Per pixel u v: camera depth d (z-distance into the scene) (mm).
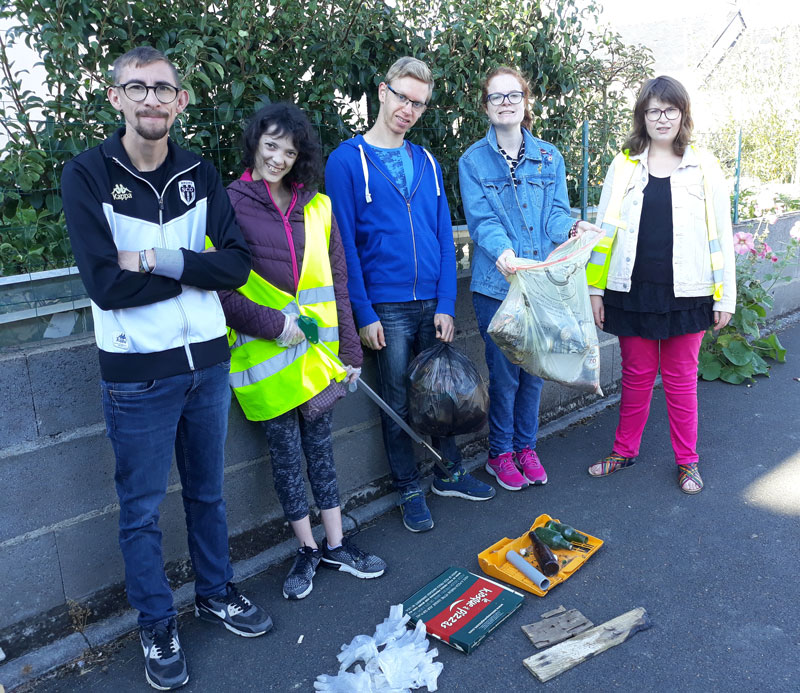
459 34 3578
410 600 2584
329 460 2818
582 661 2270
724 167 6910
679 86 3084
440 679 2227
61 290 2502
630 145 3291
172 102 1988
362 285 2943
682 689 2139
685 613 2498
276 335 2457
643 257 3258
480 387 3033
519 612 2549
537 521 3096
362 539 3119
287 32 2971
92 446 2463
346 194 2879
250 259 2268
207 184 2211
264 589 2768
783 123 9312
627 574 2748
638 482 3541
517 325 2922
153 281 2014
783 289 6793
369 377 3334
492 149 3225
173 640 2299
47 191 2504
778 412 4418
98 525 2518
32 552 2371
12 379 2250
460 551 2986
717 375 5062
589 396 4684
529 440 3609
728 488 3426
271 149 2408
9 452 2277
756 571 2730
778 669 2203
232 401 2824
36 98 2463
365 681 2162
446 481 3469
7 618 2352
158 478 2197
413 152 3053
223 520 2477
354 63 3266
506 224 3238
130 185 2027
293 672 2303
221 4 2859
